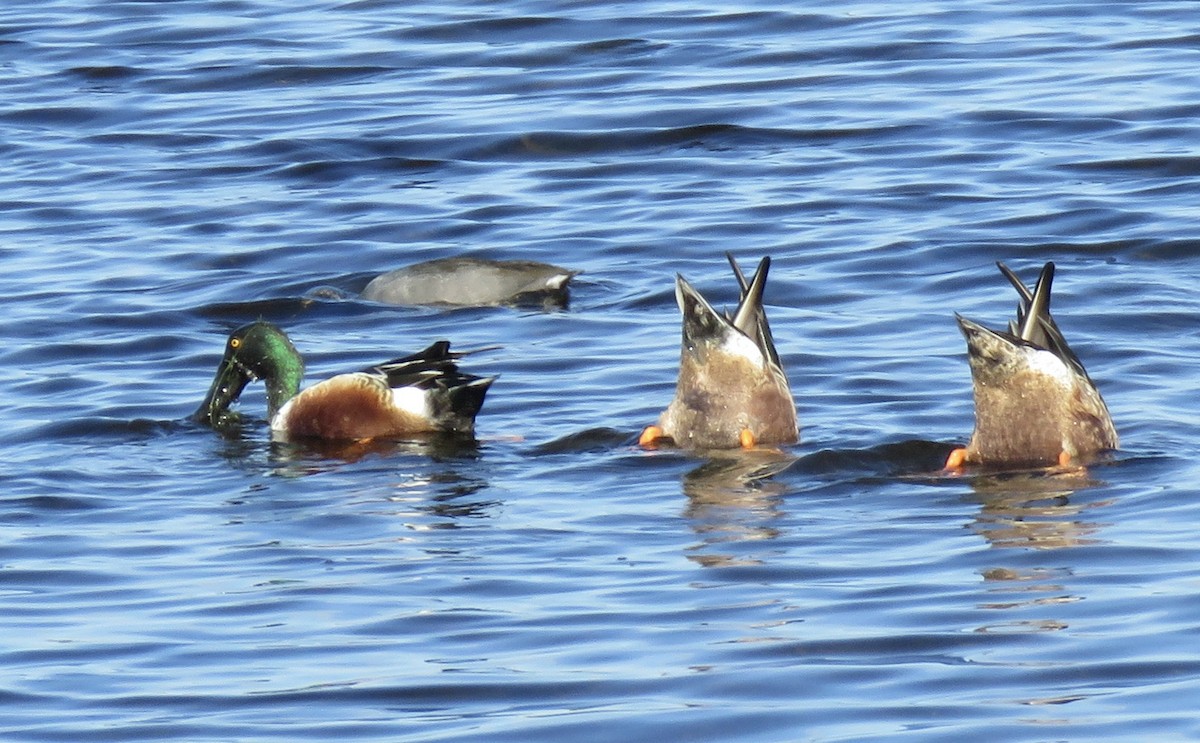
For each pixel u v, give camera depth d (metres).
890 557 12.11
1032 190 22.38
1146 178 22.64
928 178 23.05
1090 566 11.71
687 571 11.99
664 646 10.74
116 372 17.89
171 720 9.96
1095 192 22.14
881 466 14.24
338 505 13.86
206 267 21.25
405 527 13.23
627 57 28.83
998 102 25.73
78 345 18.62
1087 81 26.36
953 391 16.14
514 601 11.59
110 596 11.95
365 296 20.33
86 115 27.11
